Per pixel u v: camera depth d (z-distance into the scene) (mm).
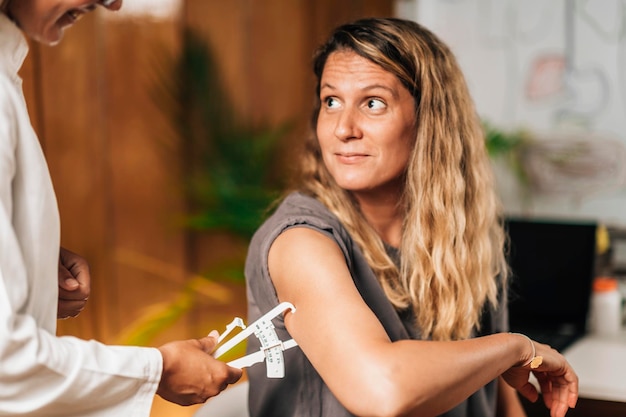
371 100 1176
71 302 1069
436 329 1259
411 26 1238
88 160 2385
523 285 1992
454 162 1250
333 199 1228
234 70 2660
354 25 1205
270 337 997
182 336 2627
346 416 1126
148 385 875
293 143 2766
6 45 860
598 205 2744
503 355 1035
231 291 2676
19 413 798
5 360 771
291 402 1160
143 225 2504
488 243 1353
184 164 2531
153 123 2488
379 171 1179
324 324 962
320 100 1299
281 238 1087
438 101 1229
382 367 897
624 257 2547
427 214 1237
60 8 864
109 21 2389
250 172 2518
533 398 1288
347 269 1038
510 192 2840
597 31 2678
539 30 2754
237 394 1358
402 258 1260
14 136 828
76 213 2377
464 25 2854
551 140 2773
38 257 859
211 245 2635
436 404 918
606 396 1470
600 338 1871
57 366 804
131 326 2498
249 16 2680
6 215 796
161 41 2475
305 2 2799
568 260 1951
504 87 2818
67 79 2320
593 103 2709
